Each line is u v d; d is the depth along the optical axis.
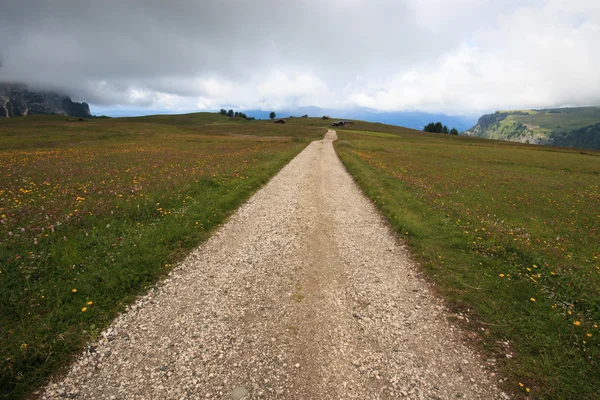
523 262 7.88
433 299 6.33
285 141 57.81
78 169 19.00
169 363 4.42
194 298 6.00
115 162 23.09
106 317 5.24
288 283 6.77
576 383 4.20
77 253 6.88
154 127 78.94
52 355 4.39
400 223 10.65
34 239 7.15
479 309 5.93
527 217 12.95
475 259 8.02
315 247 8.83
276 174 20.56
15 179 14.83
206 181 15.47
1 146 35.34
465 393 4.15
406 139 89.94
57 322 4.92
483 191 18.31
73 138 49.97
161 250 7.61
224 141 54.56
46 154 28.38
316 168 24.91
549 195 18.30
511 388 4.22
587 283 6.67
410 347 4.96
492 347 4.95
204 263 7.43
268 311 5.73
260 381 4.19
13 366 4.02
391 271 7.52
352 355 4.74
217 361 4.49
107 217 9.30
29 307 5.12
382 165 26.84
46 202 10.63
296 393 4.05
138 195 12.02
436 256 8.21
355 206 13.57
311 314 5.71
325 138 77.31
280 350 4.76
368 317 5.70
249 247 8.54
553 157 48.12
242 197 13.62
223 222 10.35
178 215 10.12
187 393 3.97
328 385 4.20
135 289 6.10
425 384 4.27
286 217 11.44
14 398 3.77
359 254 8.47
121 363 4.39
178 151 33.91
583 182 24.73
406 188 17.05
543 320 5.52
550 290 6.56
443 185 19.30
